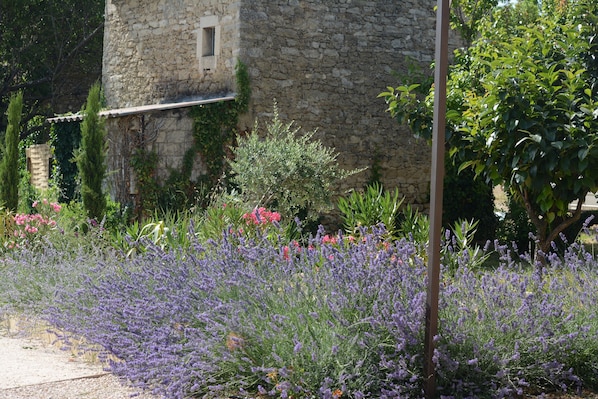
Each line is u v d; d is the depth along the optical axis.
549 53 9.09
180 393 4.27
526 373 4.54
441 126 4.25
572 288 5.21
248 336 4.54
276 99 13.95
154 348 4.63
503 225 15.02
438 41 4.25
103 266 6.41
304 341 4.46
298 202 11.34
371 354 4.39
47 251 7.75
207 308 4.89
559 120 8.27
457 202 15.26
